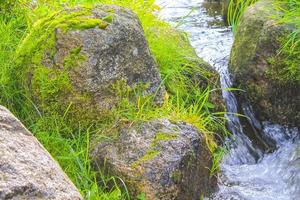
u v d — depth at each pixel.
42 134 2.94
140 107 3.08
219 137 3.58
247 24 4.00
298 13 3.82
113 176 2.80
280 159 3.58
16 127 2.35
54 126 3.00
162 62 3.56
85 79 2.99
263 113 3.85
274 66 3.77
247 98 3.91
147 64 3.15
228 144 3.66
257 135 3.82
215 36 4.89
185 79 3.58
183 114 3.13
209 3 5.75
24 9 3.57
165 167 2.77
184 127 2.96
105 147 2.89
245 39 3.98
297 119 3.74
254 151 3.71
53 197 2.11
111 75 3.04
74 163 2.86
